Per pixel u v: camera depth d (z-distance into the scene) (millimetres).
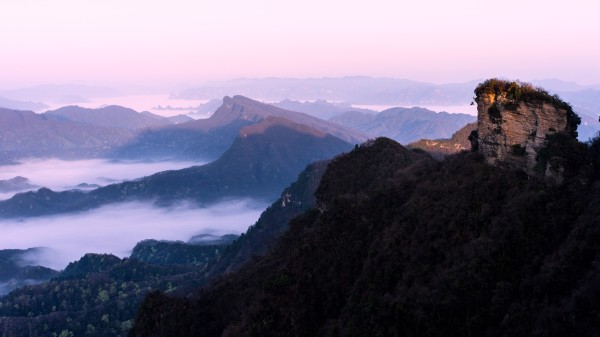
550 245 46656
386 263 54875
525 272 45344
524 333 39719
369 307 48781
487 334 42250
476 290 45406
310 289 62812
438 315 44469
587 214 45688
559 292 41000
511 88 57812
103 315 168500
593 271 39438
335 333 53094
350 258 63125
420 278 50219
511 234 48594
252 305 65438
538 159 54031
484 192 55781
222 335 64125
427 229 56062
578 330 36312
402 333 44812
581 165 50844
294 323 59594
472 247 48969
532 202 50156
